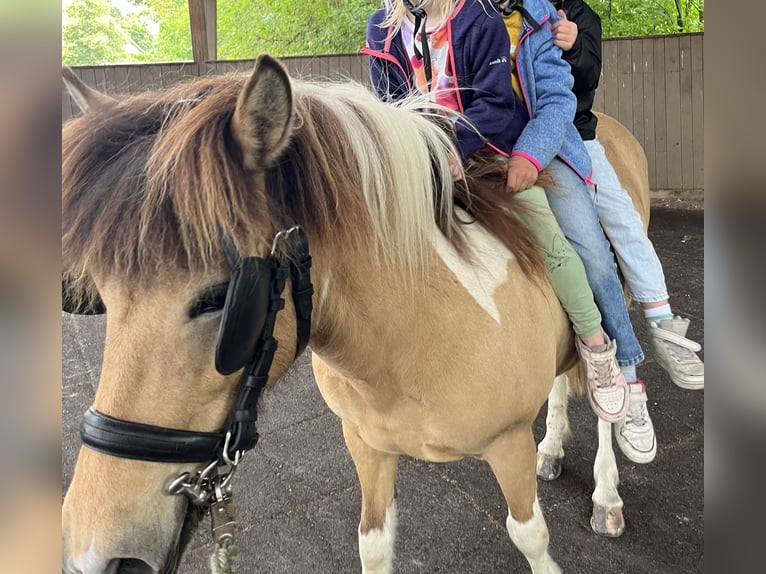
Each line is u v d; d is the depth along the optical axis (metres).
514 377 1.17
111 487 0.74
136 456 0.74
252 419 0.80
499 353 1.15
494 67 1.26
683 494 2.01
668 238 5.07
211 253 0.73
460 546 1.83
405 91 1.42
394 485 1.42
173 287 0.73
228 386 0.78
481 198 1.26
